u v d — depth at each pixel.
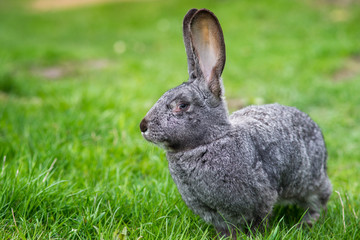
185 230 5.52
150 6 30.88
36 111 9.80
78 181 6.71
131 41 22.39
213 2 28.25
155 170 7.38
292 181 5.87
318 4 25.34
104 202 6.09
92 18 30.41
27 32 27.94
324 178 6.36
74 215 5.75
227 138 5.24
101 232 5.27
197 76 5.32
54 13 33.91
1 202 5.62
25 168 6.79
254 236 5.37
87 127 8.71
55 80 14.64
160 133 5.09
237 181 5.16
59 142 7.95
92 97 10.56
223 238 5.56
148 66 16.39
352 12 23.44
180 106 5.11
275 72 15.37
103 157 7.55
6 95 11.80
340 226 5.87
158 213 5.87
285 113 6.10
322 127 10.45
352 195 6.79
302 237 5.46
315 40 19.19
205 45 5.29
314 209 6.46
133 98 11.38
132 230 5.39
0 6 38.78
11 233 5.29
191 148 5.23
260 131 5.53
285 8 25.02
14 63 17.08
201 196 5.31
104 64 17.77
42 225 5.46
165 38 22.61
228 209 5.29
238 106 11.70
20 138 8.09
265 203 5.36
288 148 5.71
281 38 20.34
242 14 24.69
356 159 8.80
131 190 6.50
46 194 5.87
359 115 11.32
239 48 18.92
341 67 15.55
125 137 8.40
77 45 23.30
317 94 12.73
